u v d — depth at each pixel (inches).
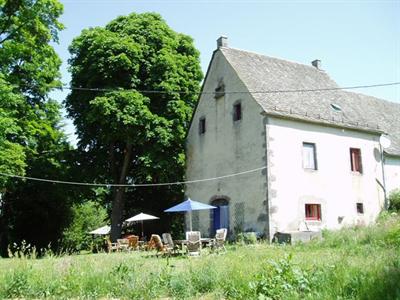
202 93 1110.4
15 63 1024.2
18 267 390.3
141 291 332.8
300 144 938.7
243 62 1059.3
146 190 1262.3
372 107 1264.8
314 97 1079.0
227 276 341.1
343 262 339.0
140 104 1069.8
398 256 341.4
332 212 952.9
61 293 342.3
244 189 928.3
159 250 712.4
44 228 1315.2
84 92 1149.7
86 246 1384.1
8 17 968.3
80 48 1200.8
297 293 274.4
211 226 1011.3
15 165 971.3
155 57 1157.1
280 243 795.4
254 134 920.9
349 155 1022.4
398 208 1044.5
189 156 1133.1
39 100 1127.6
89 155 1204.5
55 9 1005.8
